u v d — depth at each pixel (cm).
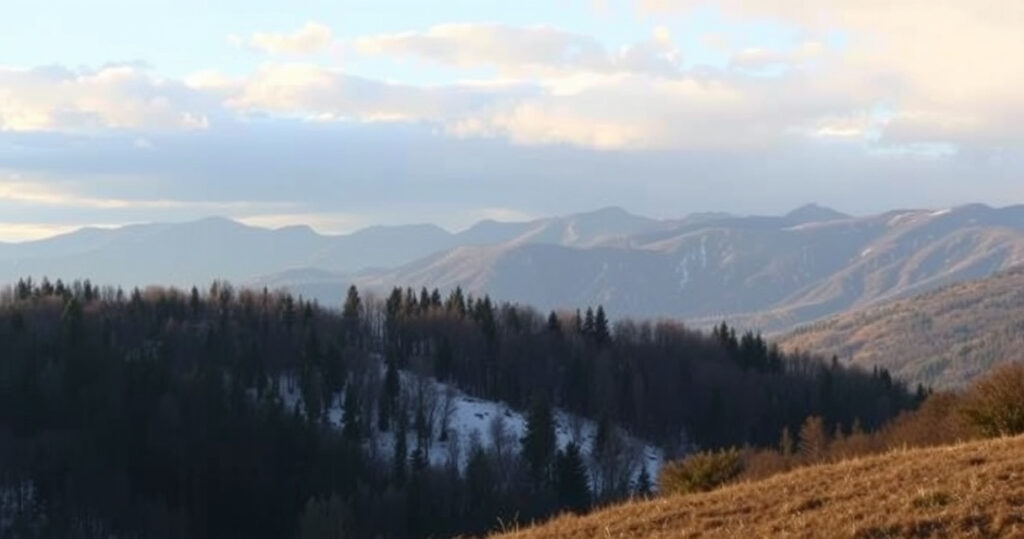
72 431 7475
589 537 2012
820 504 1902
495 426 8900
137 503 7019
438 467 8106
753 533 1777
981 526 1572
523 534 2164
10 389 7675
